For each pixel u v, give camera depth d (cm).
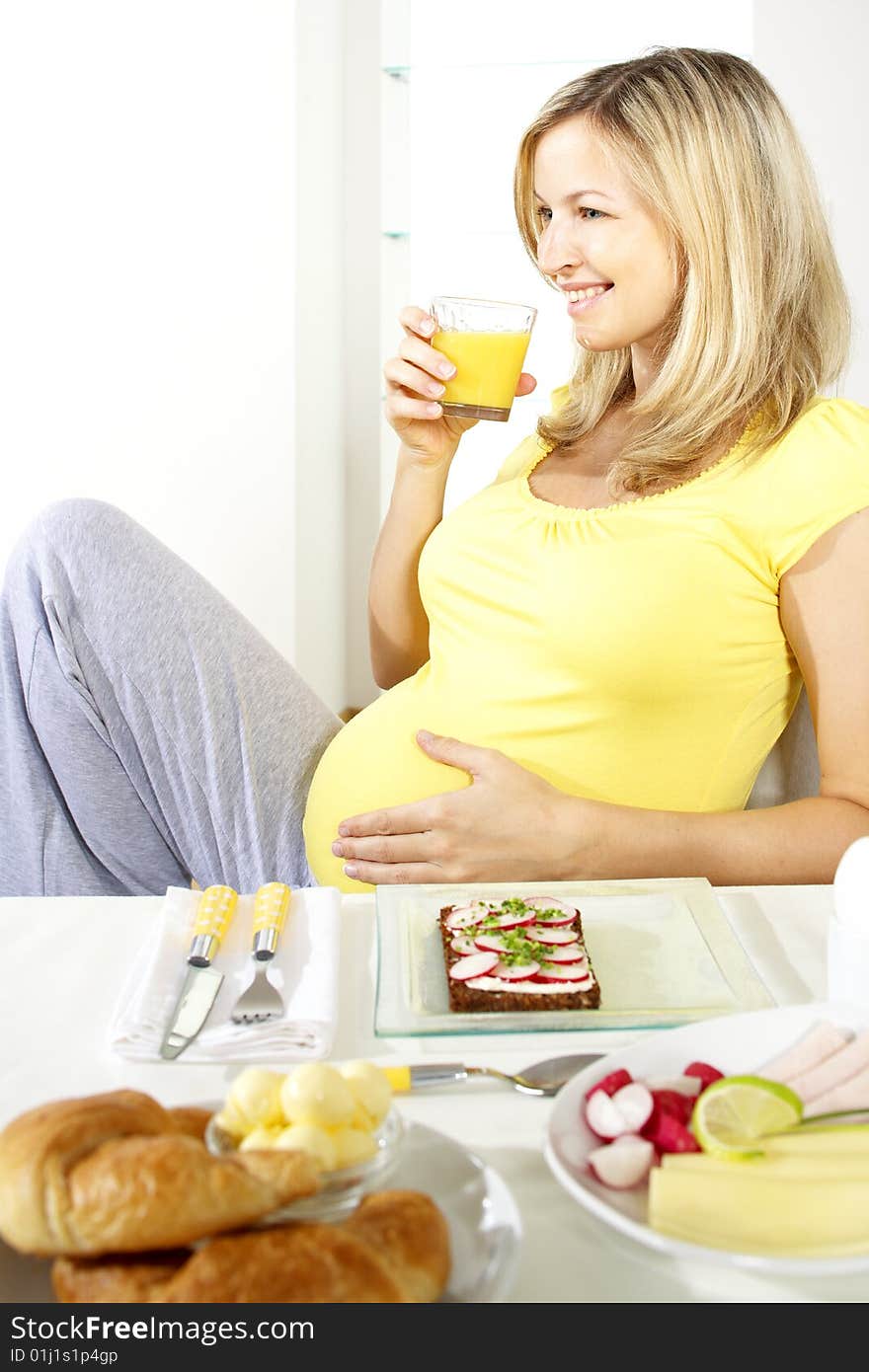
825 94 325
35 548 147
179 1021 74
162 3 295
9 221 295
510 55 343
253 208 306
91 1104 51
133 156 299
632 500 135
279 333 311
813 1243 54
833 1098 61
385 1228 49
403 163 353
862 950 71
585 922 90
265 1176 48
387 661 179
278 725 154
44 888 152
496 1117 66
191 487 314
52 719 146
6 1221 48
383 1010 77
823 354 138
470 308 137
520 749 135
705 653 129
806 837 114
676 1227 54
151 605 148
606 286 136
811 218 134
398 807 121
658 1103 60
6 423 303
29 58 291
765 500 127
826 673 123
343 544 373
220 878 155
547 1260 55
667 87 130
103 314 303
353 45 348
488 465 360
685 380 133
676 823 116
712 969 82
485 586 140
